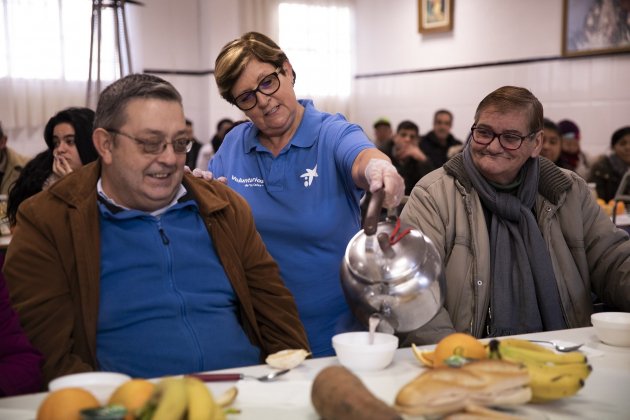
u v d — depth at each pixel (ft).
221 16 24.91
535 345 4.10
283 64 6.50
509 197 6.43
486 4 23.89
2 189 13.53
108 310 5.06
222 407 3.54
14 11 21.57
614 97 20.79
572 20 21.59
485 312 6.38
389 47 27.22
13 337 4.42
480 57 24.22
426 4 25.58
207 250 5.48
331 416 3.34
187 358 5.06
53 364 4.82
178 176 5.16
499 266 6.45
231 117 25.34
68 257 5.04
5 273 5.00
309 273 6.54
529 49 22.86
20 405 3.82
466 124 24.89
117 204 5.28
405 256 4.28
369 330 4.42
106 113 5.01
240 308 5.66
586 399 3.88
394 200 4.64
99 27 16.57
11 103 21.76
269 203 6.70
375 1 27.45
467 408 3.40
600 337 4.96
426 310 4.34
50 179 9.48
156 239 5.25
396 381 4.09
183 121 5.08
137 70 23.94
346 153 6.23
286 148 6.64
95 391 3.42
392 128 27.40
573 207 6.51
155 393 3.06
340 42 27.68
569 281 6.40
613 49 20.59
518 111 6.13
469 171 6.49
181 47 25.02
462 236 6.45
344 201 6.56
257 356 5.44
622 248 6.33
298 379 4.17
